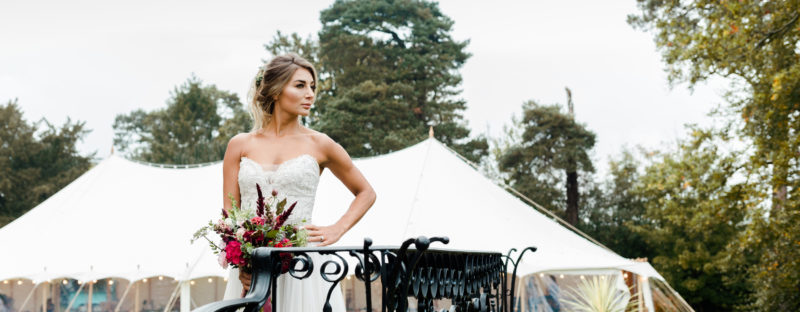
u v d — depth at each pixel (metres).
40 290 12.91
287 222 2.89
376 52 36.34
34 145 36.53
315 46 38.31
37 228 12.85
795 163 14.33
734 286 25.73
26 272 11.41
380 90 33.28
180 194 14.00
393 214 11.93
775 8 13.66
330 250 1.97
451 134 34.59
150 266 11.52
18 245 12.29
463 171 13.62
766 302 16.73
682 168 16.11
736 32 13.85
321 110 35.84
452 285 2.71
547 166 33.06
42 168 36.78
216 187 14.11
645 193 25.78
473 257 3.09
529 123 33.81
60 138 37.62
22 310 12.76
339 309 2.97
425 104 35.81
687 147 16.12
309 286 2.81
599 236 30.72
